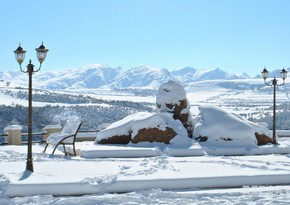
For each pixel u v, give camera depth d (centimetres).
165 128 1192
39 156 1027
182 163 909
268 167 866
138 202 623
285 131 1770
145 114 1259
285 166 896
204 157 1045
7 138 1438
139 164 881
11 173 744
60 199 619
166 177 724
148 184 705
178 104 1314
